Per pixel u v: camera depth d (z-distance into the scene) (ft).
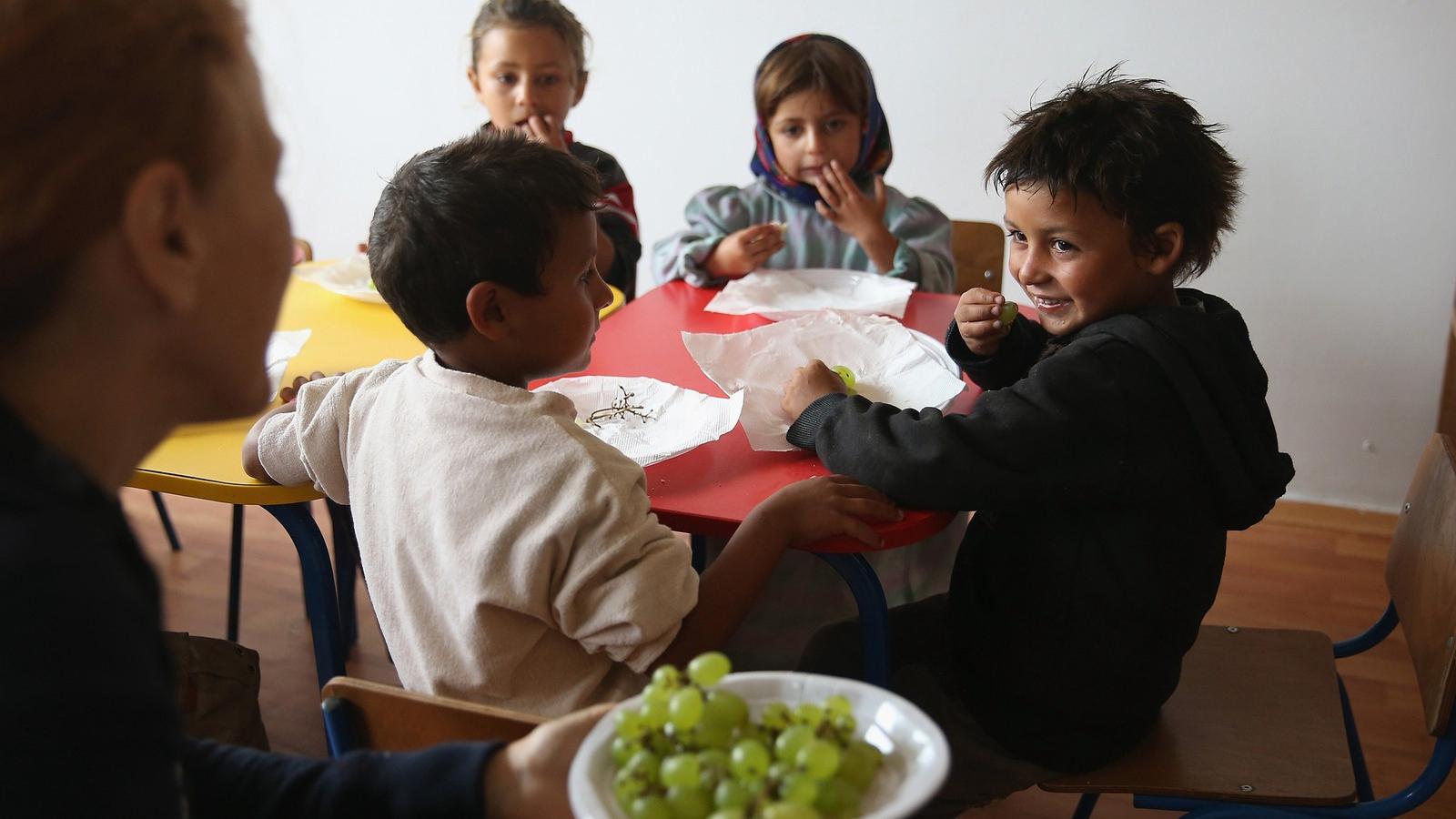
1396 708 6.69
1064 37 8.54
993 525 4.20
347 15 10.24
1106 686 3.96
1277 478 3.93
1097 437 3.71
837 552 3.85
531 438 3.33
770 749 1.76
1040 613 3.98
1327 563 8.22
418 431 3.50
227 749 2.21
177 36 1.41
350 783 2.12
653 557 3.31
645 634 3.24
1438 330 8.33
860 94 7.17
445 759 2.13
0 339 1.41
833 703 1.83
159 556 8.21
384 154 10.71
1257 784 3.97
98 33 1.33
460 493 3.34
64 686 1.27
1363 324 8.48
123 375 1.51
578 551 3.24
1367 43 7.81
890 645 4.15
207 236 1.51
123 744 1.32
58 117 1.32
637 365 5.35
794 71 7.02
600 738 1.85
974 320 4.88
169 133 1.40
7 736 1.24
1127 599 3.85
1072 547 3.90
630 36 9.65
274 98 1.66
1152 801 4.17
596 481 3.27
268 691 6.78
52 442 1.48
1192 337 3.72
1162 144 3.71
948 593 4.81
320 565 4.50
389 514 3.52
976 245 7.54
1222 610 7.66
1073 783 4.03
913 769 1.75
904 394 4.80
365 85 10.48
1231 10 8.05
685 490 4.11
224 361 1.63
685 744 1.78
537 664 3.41
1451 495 4.22
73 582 1.30
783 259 7.43
